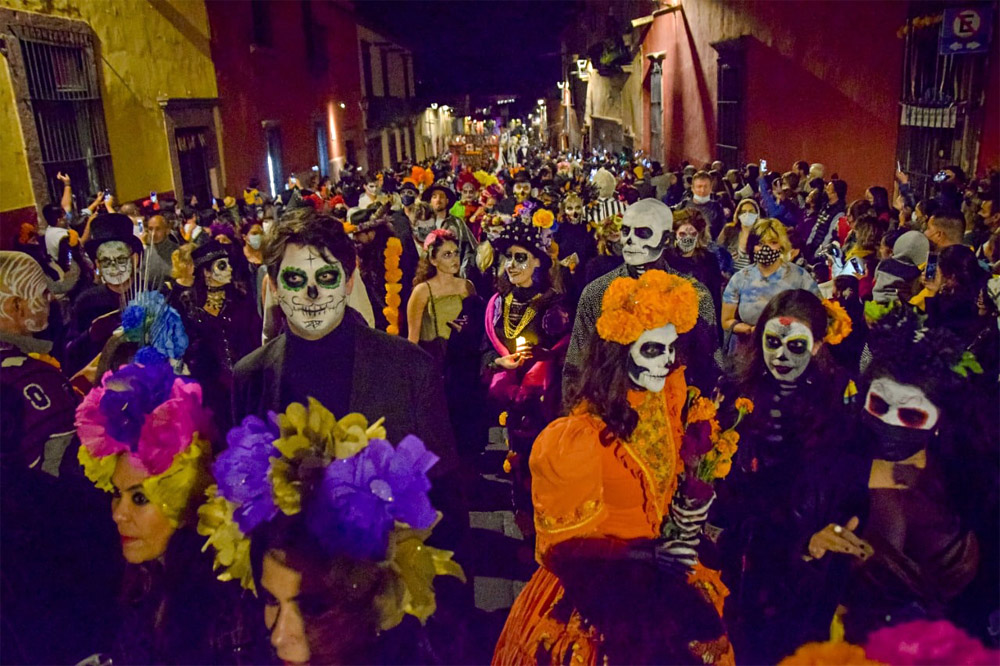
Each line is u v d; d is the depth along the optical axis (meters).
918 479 2.54
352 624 1.92
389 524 1.93
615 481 2.45
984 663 2.42
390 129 36.88
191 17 14.26
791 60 11.59
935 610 2.52
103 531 2.35
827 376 2.84
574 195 7.39
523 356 4.41
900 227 6.17
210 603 2.16
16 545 2.29
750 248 4.93
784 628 2.68
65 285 6.28
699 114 16.86
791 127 11.74
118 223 4.70
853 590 2.61
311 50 23.45
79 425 2.16
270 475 1.91
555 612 2.51
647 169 15.68
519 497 4.45
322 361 2.63
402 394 2.61
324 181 21.61
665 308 2.34
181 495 2.19
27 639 2.28
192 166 14.27
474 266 7.48
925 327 2.63
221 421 3.02
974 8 7.08
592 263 5.38
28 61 8.93
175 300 4.63
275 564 1.89
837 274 5.61
